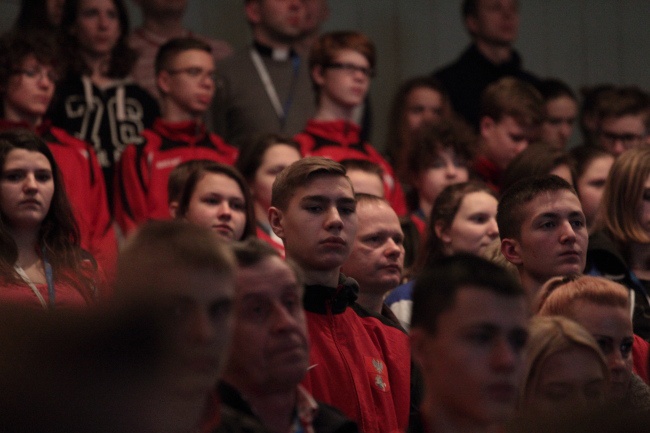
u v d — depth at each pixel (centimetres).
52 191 582
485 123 941
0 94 777
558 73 1252
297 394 364
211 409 323
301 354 347
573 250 549
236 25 1088
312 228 481
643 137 1023
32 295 550
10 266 553
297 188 487
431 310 331
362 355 486
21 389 177
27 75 771
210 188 663
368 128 1067
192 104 859
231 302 287
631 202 694
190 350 273
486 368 319
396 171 945
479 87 1095
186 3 998
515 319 324
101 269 605
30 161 573
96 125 868
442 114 985
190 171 691
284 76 994
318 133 896
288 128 979
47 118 810
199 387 271
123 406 182
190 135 855
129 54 906
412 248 772
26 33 822
